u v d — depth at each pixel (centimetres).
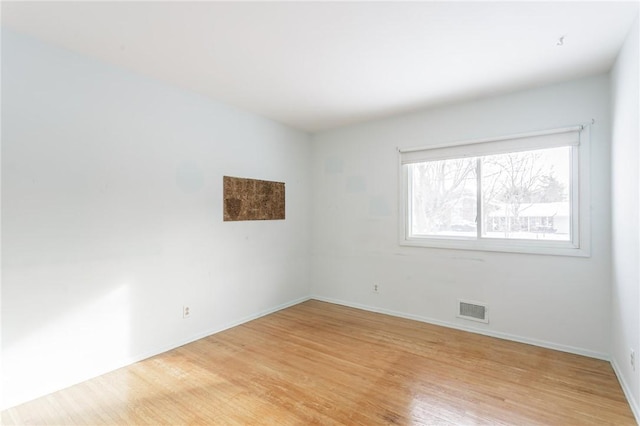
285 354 286
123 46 232
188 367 262
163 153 294
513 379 240
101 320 252
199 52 241
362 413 201
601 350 273
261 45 230
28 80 217
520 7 186
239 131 368
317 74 279
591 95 276
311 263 475
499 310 322
